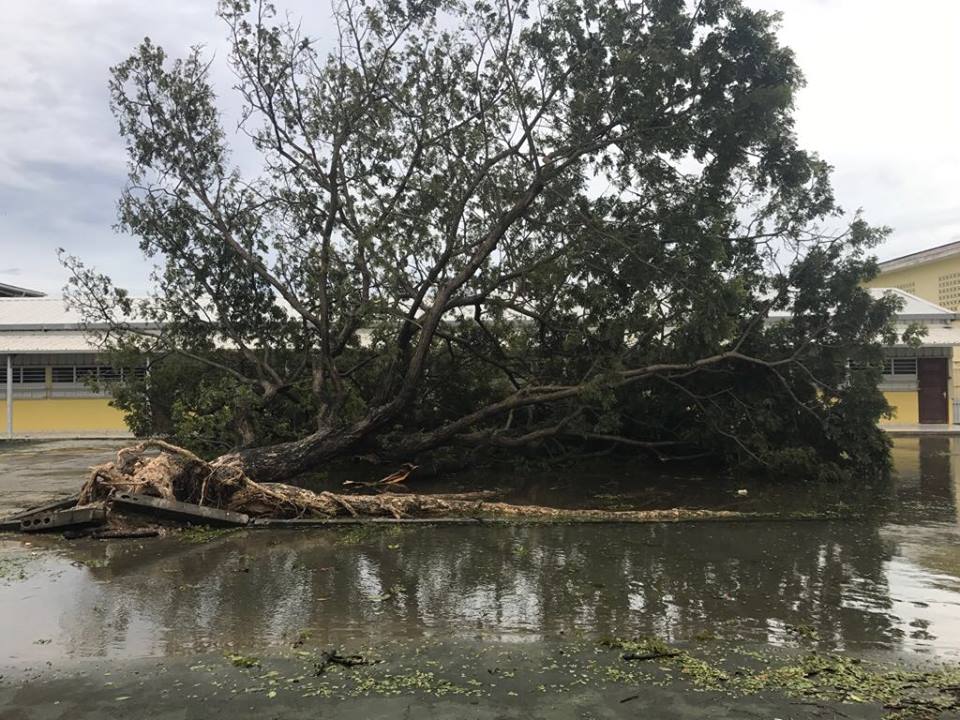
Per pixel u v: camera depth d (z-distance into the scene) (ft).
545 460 41.11
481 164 34.68
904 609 16.06
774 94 31.24
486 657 13.28
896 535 23.72
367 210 36.68
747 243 38.32
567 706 11.25
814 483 36.29
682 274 33.17
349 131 35.50
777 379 38.27
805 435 38.93
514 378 41.32
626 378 35.09
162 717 10.87
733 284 32.53
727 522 26.03
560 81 32.78
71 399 69.72
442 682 12.14
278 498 26.68
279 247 38.47
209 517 25.20
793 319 38.68
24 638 14.14
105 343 40.01
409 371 33.68
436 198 35.42
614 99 31.19
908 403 72.38
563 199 33.09
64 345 66.28
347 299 35.29
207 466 26.86
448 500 30.73
